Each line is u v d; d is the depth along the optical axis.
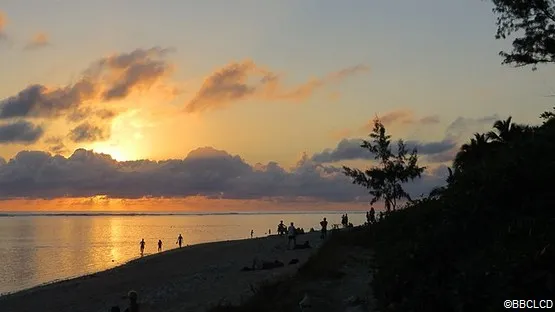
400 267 9.95
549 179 10.18
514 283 7.52
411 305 8.82
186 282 28.36
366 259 19.44
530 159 10.94
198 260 42.59
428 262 9.61
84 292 32.28
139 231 170.00
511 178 10.37
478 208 10.18
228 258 40.09
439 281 8.86
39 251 81.81
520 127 21.22
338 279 16.86
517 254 8.01
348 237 25.98
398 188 34.94
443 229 10.20
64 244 100.06
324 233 42.78
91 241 110.62
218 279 26.50
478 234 9.91
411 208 24.02
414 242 10.37
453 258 9.43
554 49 23.89
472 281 7.98
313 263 19.42
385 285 10.14
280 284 17.31
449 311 8.28
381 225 25.27
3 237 130.00
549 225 8.84
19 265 60.47
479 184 10.97
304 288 15.84
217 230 176.75
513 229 9.19
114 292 30.88
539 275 7.33
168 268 40.00
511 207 10.12
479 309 7.71
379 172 34.81
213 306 17.28
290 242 37.94
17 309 28.45
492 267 8.05
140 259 52.78
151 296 25.44
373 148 35.59
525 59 24.67
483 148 20.92
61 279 46.06
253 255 38.25
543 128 14.17
